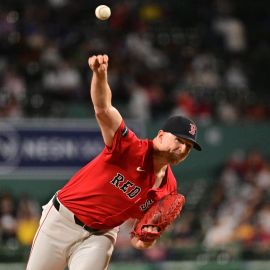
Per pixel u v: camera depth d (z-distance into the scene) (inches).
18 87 2313.0
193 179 2316.7
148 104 2434.8
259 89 2716.5
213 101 2541.8
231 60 2783.0
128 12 2792.8
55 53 2486.5
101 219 858.1
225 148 2358.5
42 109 2282.2
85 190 855.1
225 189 2256.4
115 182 846.5
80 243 869.8
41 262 875.4
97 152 2204.7
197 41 2827.3
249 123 2394.2
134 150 835.4
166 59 2682.1
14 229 1958.7
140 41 2684.5
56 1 2699.3
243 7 3043.8
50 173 2169.0
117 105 2380.7
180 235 2073.1
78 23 2682.1
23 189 2149.4
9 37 2492.6
